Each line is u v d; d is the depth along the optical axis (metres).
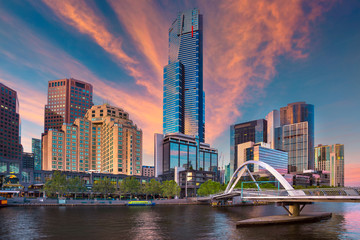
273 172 96.19
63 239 56.97
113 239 57.09
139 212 111.56
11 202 141.25
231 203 164.62
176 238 57.94
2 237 58.62
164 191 189.12
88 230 66.88
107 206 147.00
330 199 65.38
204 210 124.69
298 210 81.62
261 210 125.75
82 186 175.62
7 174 190.38
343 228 68.12
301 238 57.34
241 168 129.50
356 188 60.34
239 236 59.34
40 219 85.50
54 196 171.50
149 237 59.03
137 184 182.75
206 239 56.69
